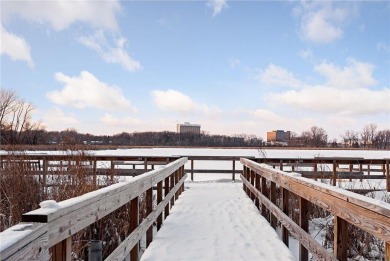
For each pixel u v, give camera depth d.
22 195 5.06
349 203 2.21
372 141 79.88
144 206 5.79
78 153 6.67
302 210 3.39
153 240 4.51
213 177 14.41
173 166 6.51
